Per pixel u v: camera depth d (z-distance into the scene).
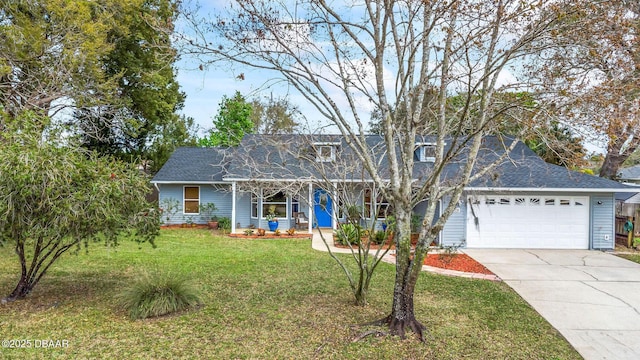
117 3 15.84
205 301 7.25
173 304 6.57
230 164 18.14
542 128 5.93
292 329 5.97
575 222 13.59
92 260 10.59
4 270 9.26
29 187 5.82
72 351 5.20
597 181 13.45
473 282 8.93
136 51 19.89
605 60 5.52
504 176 13.77
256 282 8.66
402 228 5.93
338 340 5.58
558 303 7.51
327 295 7.72
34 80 13.56
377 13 6.02
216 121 26.36
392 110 7.16
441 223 5.73
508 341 5.73
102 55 16.22
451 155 5.49
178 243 14.06
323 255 12.00
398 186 6.04
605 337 5.95
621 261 11.50
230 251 12.56
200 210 18.98
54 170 5.99
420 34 5.96
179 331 5.87
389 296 7.70
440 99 6.06
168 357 5.07
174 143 29.66
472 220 13.71
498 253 12.66
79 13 13.91
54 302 7.12
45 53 13.27
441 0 5.39
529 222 13.66
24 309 6.74
